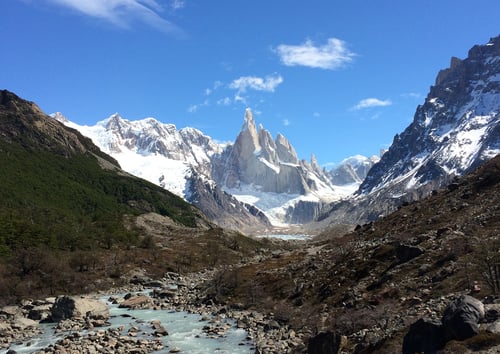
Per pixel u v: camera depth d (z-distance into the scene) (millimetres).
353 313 58688
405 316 50875
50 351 60812
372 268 78000
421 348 38562
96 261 152500
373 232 111000
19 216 184000
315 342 49406
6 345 67062
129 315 86875
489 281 50500
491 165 109062
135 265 159250
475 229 74750
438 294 54844
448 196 107438
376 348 44781
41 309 88875
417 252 72688
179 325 77000
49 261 132250
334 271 86188
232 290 99812
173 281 143500
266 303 85125
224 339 65438
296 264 107375
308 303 76438
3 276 119688
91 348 60875
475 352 33969
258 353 55250
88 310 86812
